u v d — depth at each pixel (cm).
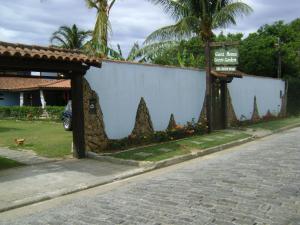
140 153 1304
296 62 3584
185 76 1814
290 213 657
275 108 2866
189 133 1727
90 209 732
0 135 1922
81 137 1278
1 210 761
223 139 1633
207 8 1902
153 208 709
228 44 1869
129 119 1500
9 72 1270
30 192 870
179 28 1928
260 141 1680
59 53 1154
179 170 1088
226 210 679
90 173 1058
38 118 3033
